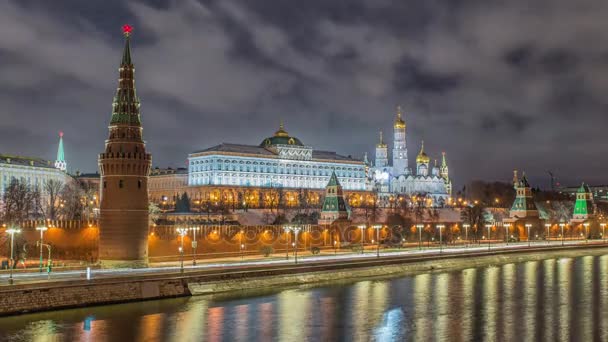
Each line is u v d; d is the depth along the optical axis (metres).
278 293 146.75
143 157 158.00
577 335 112.75
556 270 197.38
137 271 145.25
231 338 107.62
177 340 105.69
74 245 177.12
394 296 146.62
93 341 103.31
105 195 156.25
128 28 163.88
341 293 149.00
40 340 102.81
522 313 130.12
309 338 109.19
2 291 115.25
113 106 160.00
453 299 144.25
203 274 142.88
